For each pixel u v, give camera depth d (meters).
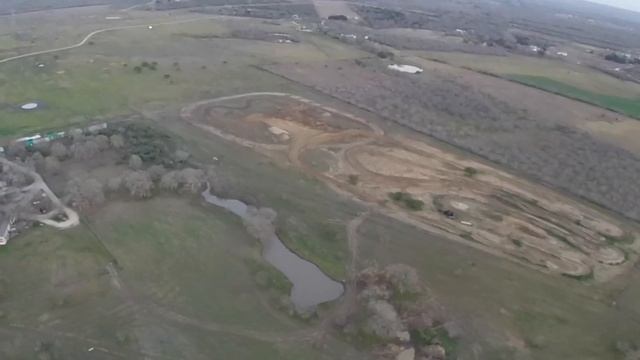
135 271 66.62
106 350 55.12
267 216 77.50
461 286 68.31
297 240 75.00
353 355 56.81
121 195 81.44
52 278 64.12
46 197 78.94
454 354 57.69
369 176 93.44
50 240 70.38
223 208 81.12
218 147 100.19
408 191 89.44
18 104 113.88
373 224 79.81
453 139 110.25
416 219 81.75
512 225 82.19
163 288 64.31
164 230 74.62
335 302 64.12
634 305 67.50
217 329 58.97
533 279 70.62
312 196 86.12
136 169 88.00
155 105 118.06
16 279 63.53
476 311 64.31
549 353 59.31
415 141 108.62
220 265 69.00
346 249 74.00
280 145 102.94
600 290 69.75
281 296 64.12
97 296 62.16
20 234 71.19
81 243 70.44
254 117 114.69
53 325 57.66
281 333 59.03
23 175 83.75
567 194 92.56
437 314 62.75
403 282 66.06
